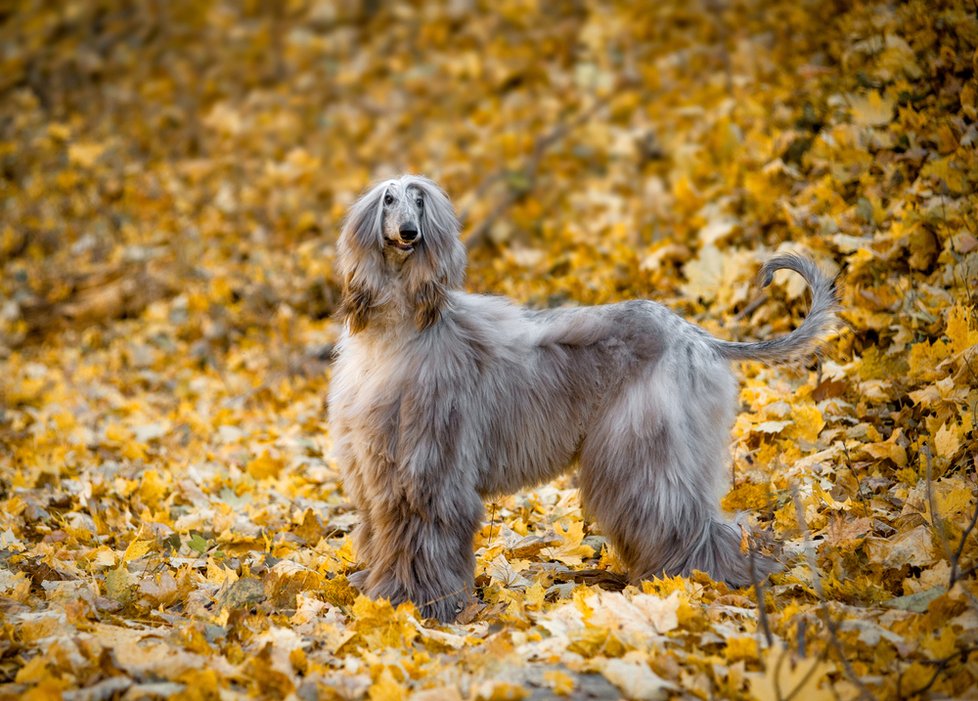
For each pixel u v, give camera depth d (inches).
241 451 331.6
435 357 211.5
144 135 577.9
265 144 561.0
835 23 387.2
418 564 208.7
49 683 158.2
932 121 306.7
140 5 676.7
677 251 346.6
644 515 211.9
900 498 227.0
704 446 215.2
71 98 613.3
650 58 518.6
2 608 199.9
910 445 240.7
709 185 383.6
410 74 593.6
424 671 173.3
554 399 219.6
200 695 160.9
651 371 214.8
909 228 283.3
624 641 177.5
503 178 474.0
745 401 282.4
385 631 188.7
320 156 545.6
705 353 219.0
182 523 266.7
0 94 610.5
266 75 625.6
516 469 221.6
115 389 402.9
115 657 171.5
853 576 207.9
